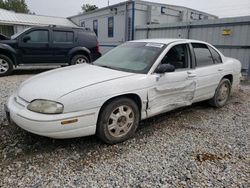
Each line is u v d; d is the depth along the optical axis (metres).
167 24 12.34
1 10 22.55
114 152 3.05
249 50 9.35
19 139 3.27
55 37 8.88
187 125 4.04
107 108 3.06
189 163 2.83
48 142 3.22
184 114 4.62
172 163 2.82
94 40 9.82
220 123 4.20
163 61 3.73
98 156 2.94
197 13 16.86
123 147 3.19
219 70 4.77
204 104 5.27
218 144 3.35
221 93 5.02
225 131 3.83
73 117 2.78
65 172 2.58
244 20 9.36
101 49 17.22
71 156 2.91
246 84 8.08
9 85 6.65
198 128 3.92
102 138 3.12
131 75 3.38
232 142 3.43
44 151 3.00
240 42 9.62
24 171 2.56
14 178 2.44
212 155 3.03
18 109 2.88
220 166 2.78
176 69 3.94
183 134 3.66
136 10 13.80
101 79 3.14
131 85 3.25
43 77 3.38
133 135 3.55
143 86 3.36
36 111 2.75
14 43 8.17
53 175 2.52
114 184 2.41
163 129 3.84
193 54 4.29
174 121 4.22
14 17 21.78
